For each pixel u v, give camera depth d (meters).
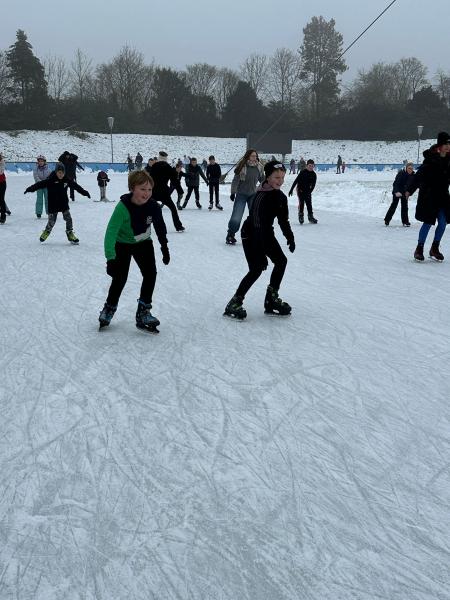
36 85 67.06
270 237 5.29
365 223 13.28
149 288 4.93
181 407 3.51
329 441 3.09
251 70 85.19
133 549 2.23
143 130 70.50
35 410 3.49
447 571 2.11
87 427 3.26
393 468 2.82
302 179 12.88
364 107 72.19
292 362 4.27
